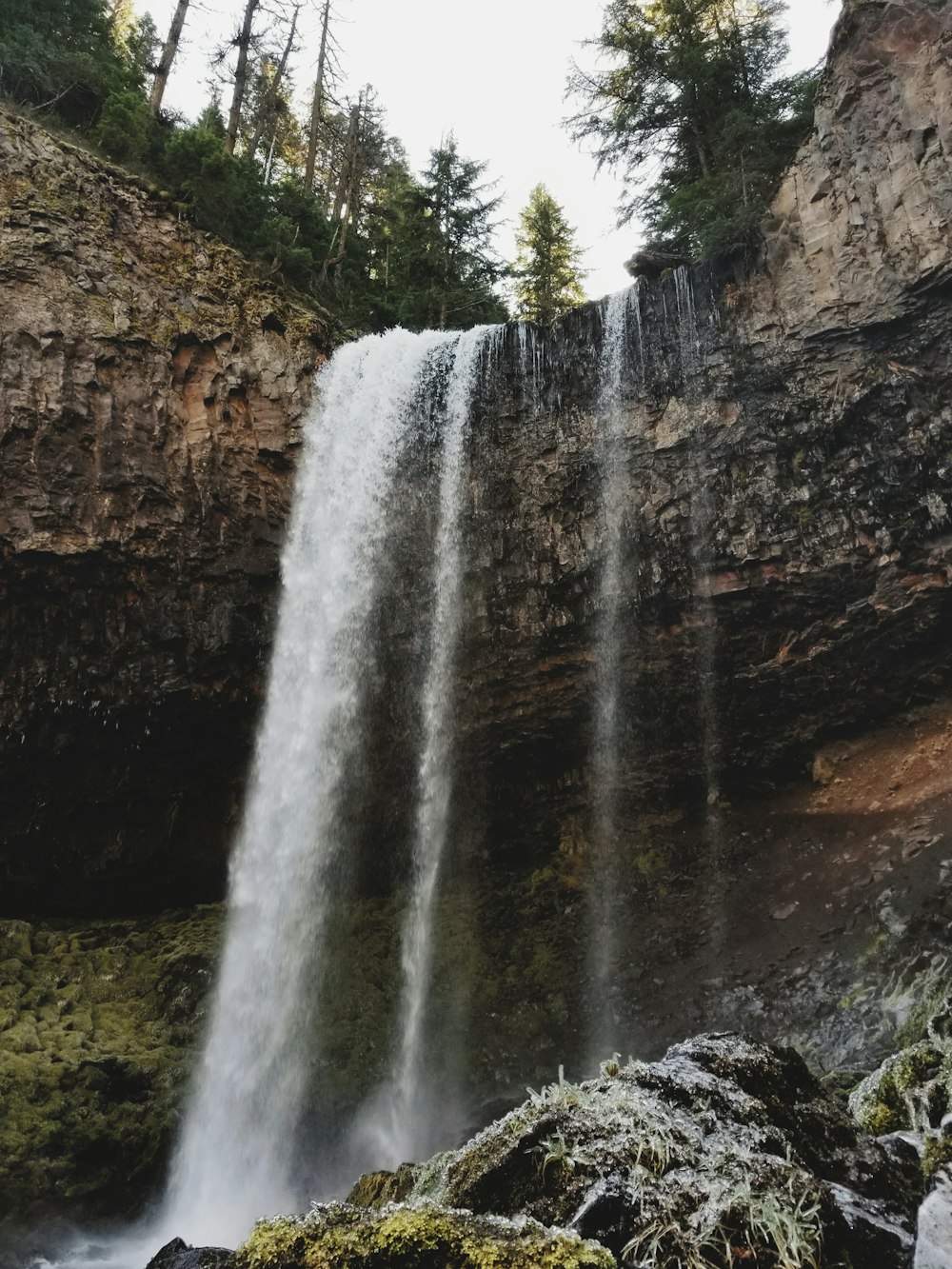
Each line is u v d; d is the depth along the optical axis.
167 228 15.60
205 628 13.93
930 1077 3.25
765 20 18.53
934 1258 1.72
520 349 15.77
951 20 12.45
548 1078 11.28
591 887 14.36
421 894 15.30
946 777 11.89
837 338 12.88
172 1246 2.04
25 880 13.32
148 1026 11.98
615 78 19.06
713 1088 2.38
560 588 14.77
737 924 12.10
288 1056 12.76
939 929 9.52
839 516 12.83
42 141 14.55
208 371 14.70
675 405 14.18
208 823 14.73
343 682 15.35
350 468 15.74
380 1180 3.50
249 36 26.22
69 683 13.01
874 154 12.96
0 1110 9.70
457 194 24.89
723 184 15.99
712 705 14.34
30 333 12.91
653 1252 1.69
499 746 15.47
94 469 13.02
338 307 20.89
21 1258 8.73
